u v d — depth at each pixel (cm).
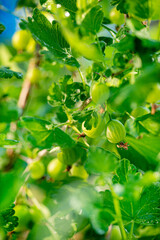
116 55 44
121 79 44
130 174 43
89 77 48
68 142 44
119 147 48
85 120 46
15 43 57
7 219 45
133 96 39
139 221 43
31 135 44
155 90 41
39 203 49
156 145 46
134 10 42
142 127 46
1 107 40
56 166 50
